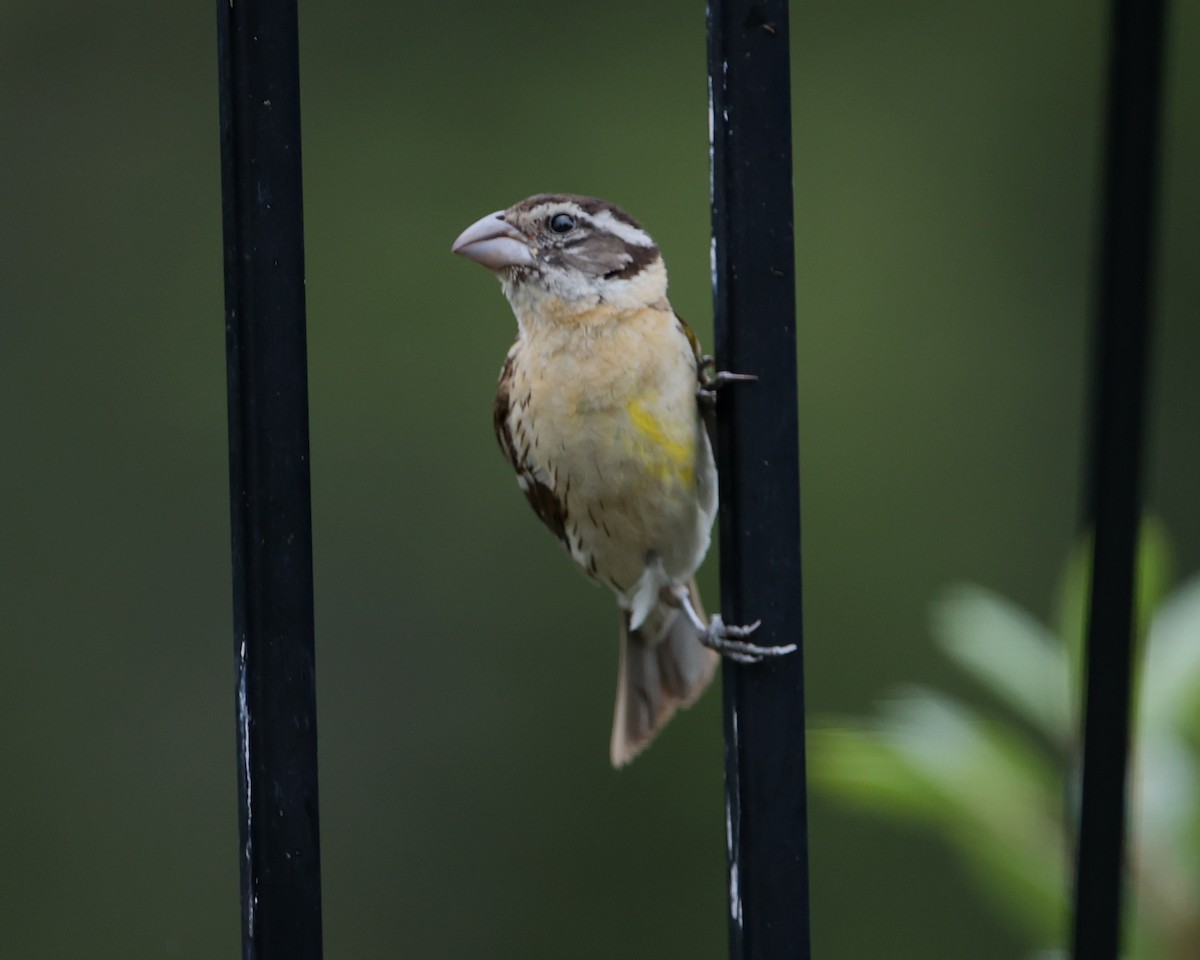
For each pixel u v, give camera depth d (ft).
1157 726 15.70
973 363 40.78
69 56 41.29
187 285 40.93
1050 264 41.29
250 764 12.46
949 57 42.39
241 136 12.27
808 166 41.96
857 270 41.34
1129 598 11.81
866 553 39.27
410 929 37.42
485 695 38.34
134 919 37.58
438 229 41.24
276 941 12.47
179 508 39.73
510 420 19.69
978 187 41.78
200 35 41.83
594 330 18.70
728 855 13.66
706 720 37.11
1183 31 41.47
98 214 40.88
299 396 12.42
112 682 38.65
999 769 15.98
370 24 41.93
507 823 37.73
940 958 35.70
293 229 12.36
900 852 35.88
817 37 42.52
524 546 39.01
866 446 40.04
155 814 38.04
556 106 42.01
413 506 39.32
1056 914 15.69
